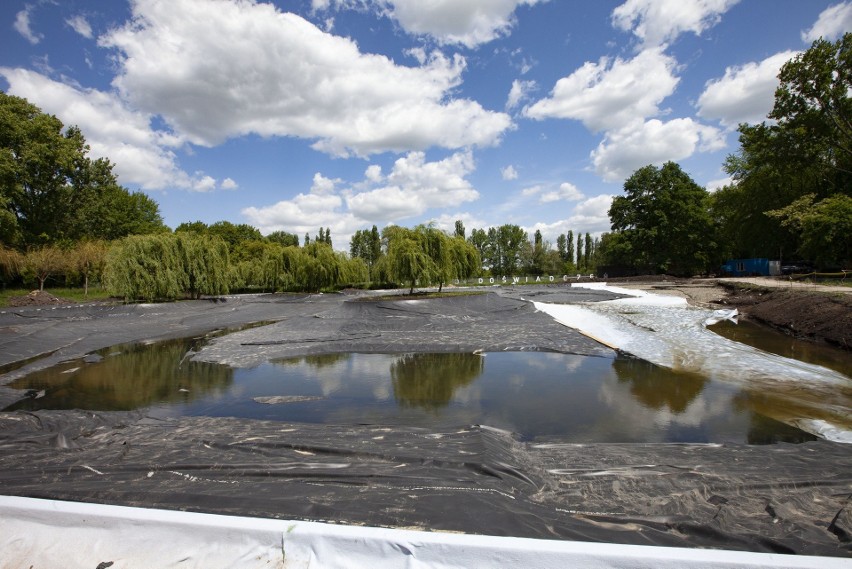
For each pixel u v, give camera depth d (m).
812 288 14.65
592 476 3.26
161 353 9.80
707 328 11.61
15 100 26.11
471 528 2.35
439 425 4.98
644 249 37.25
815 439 4.39
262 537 2.03
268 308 18.98
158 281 17.67
